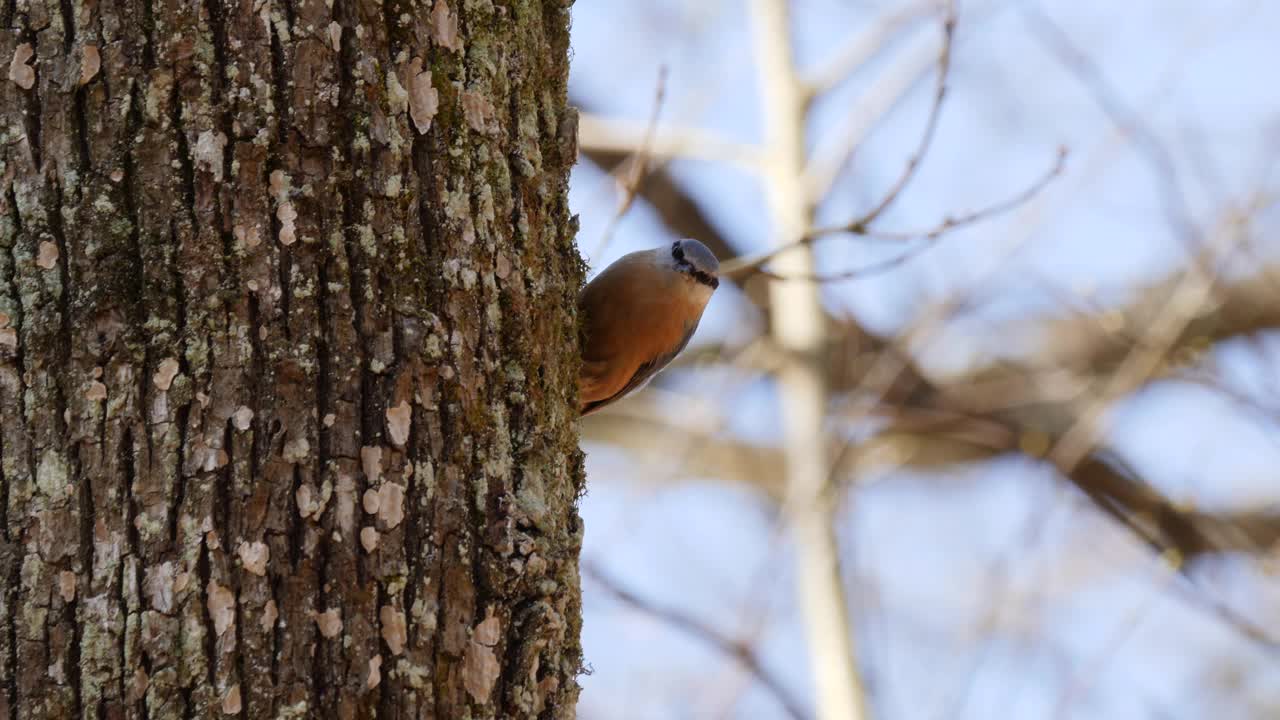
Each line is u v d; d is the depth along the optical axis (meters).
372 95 5.28
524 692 5.17
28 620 4.68
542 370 5.77
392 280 5.20
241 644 4.71
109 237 4.89
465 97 5.61
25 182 4.94
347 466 4.96
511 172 5.88
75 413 4.80
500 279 5.63
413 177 5.36
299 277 5.02
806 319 15.14
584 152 15.09
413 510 5.07
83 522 4.75
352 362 5.05
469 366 5.35
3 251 4.90
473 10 5.77
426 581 5.02
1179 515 15.91
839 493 14.47
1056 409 16.80
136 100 4.99
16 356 4.85
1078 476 16.00
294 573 4.81
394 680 4.88
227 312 4.92
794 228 14.34
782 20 15.09
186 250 4.93
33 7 5.02
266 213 5.02
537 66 6.27
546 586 5.36
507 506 5.31
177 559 4.73
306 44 5.18
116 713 4.63
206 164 4.98
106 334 4.84
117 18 5.02
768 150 14.65
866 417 14.64
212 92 5.04
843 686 13.27
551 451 5.70
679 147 14.71
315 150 5.14
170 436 4.81
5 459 4.80
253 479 4.83
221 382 4.87
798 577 14.12
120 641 4.68
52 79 4.99
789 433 14.80
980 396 17.05
